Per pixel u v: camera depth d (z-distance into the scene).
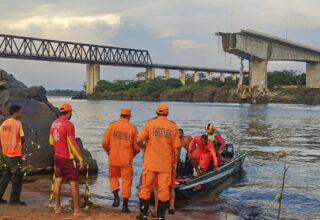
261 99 150.75
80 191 11.88
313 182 14.32
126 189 9.37
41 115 14.52
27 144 13.52
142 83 193.25
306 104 148.00
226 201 11.48
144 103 144.38
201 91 170.25
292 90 156.12
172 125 8.39
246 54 145.38
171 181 9.41
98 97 191.88
